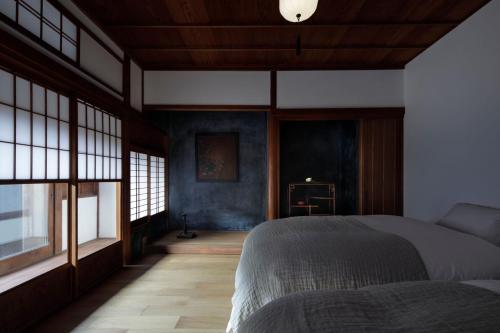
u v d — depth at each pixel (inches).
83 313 87.7
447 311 28.2
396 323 27.3
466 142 114.4
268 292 57.8
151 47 143.3
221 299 98.0
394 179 167.2
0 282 76.2
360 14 116.1
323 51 150.7
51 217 112.2
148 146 167.2
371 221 97.3
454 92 122.3
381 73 167.8
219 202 197.0
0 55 67.7
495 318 26.6
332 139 234.4
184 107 169.2
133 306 92.6
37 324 80.8
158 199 183.2
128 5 108.5
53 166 86.6
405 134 165.5
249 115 197.5
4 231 103.8
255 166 196.7
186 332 77.4
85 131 103.8
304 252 64.2
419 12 113.7
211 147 197.0
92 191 141.6
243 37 135.0
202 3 108.7
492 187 100.3
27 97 76.5
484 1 104.0
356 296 33.2
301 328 27.3
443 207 129.3
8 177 70.4
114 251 126.0
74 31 99.6
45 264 93.4
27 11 77.2
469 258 64.1
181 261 142.1
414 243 70.1
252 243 77.4
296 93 169.2
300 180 235.3
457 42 120.9
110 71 127.1
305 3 78.0
